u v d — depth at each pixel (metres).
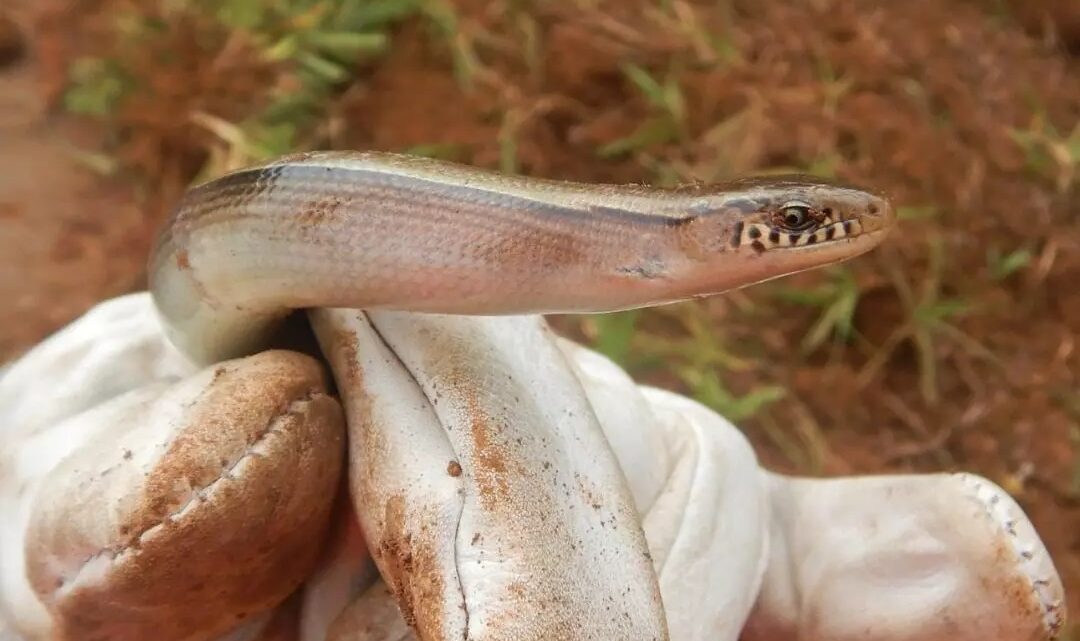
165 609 0.18
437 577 0.18
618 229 0.20
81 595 0.18
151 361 0.21
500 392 0.19
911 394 0.44
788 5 0.52
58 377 0.21
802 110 0.47
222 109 0.47
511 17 0.50
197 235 0.20
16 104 0.50
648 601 0.19
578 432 0.20
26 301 0.42
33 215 0.45
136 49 0.47
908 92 0.49
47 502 0.19
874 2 0.53
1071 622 0.37
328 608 0.20
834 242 0.20
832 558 0.22
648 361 0.42
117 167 0.47
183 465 0.18
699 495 0.21
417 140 0.47
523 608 0.18
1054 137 0.50
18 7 0.52
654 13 0.50
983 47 0.53
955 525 0.21
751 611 0.22
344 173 0.19
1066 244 0.46
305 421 0.19
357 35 0.48
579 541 0.19
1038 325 0.45
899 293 0.44
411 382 0.19
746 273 0.20
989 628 0.21
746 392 0.42
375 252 0.19
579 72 0.48
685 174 0.46
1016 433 0.43
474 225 0.19
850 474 0.41
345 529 0.20
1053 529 0.41
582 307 0.20
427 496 0.19
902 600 0.21
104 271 0.44
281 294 0.20
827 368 0.44
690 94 0.48
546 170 0.47
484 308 0.20
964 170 0.47
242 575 0.19
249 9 0.48
